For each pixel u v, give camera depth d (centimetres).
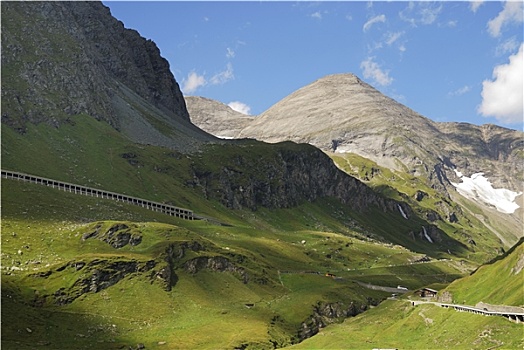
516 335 19950
